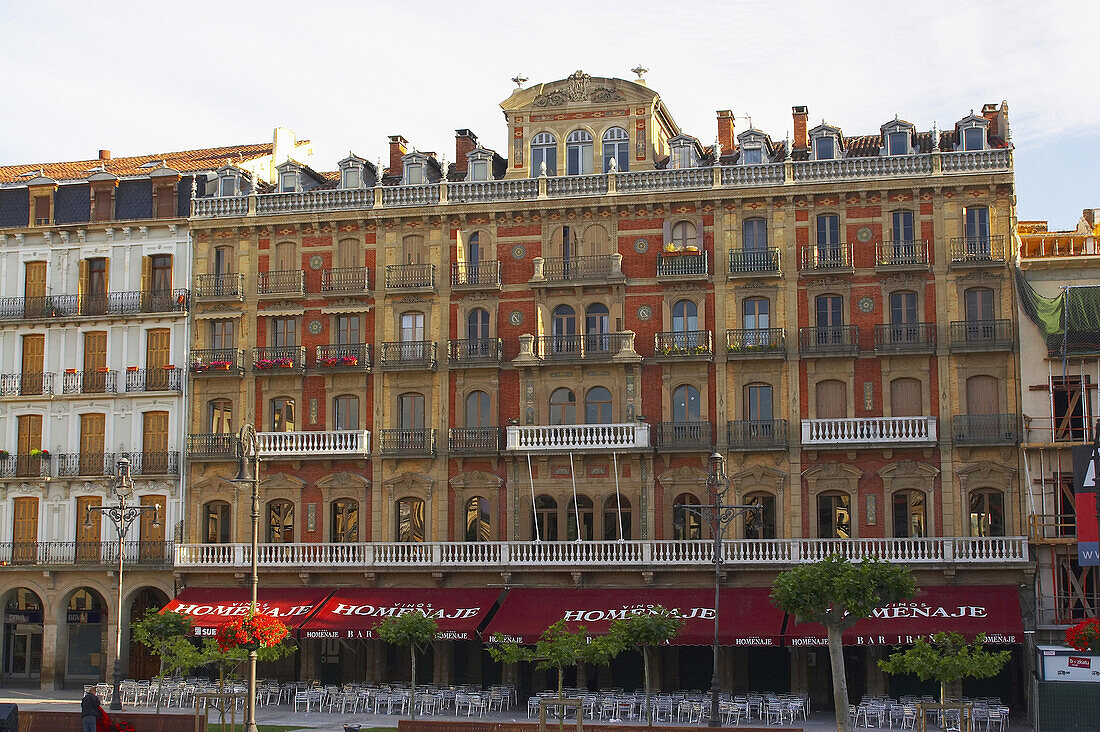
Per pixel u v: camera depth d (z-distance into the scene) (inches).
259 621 1622.8
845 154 2415.1
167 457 2481.5
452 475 2388.0
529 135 2459.4
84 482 2511.1
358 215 2470.5
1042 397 2207.2
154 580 2439.7
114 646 2431.1
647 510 2314.2
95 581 2461.9
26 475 2527.1
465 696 2108.8
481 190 2434.8
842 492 2265.0
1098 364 2199.8
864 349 2282.2
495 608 2300.7
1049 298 2247.8
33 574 2485.2
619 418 2343.8
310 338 2477.9
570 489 2345.0
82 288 2571.4
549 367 2369.6
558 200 2396.7
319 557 2375.7
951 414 2234.3
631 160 2420.0
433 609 2244.1
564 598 2239.2
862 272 2295.8
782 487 2273.6
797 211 2330.2
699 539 2277.3
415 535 2394.2
